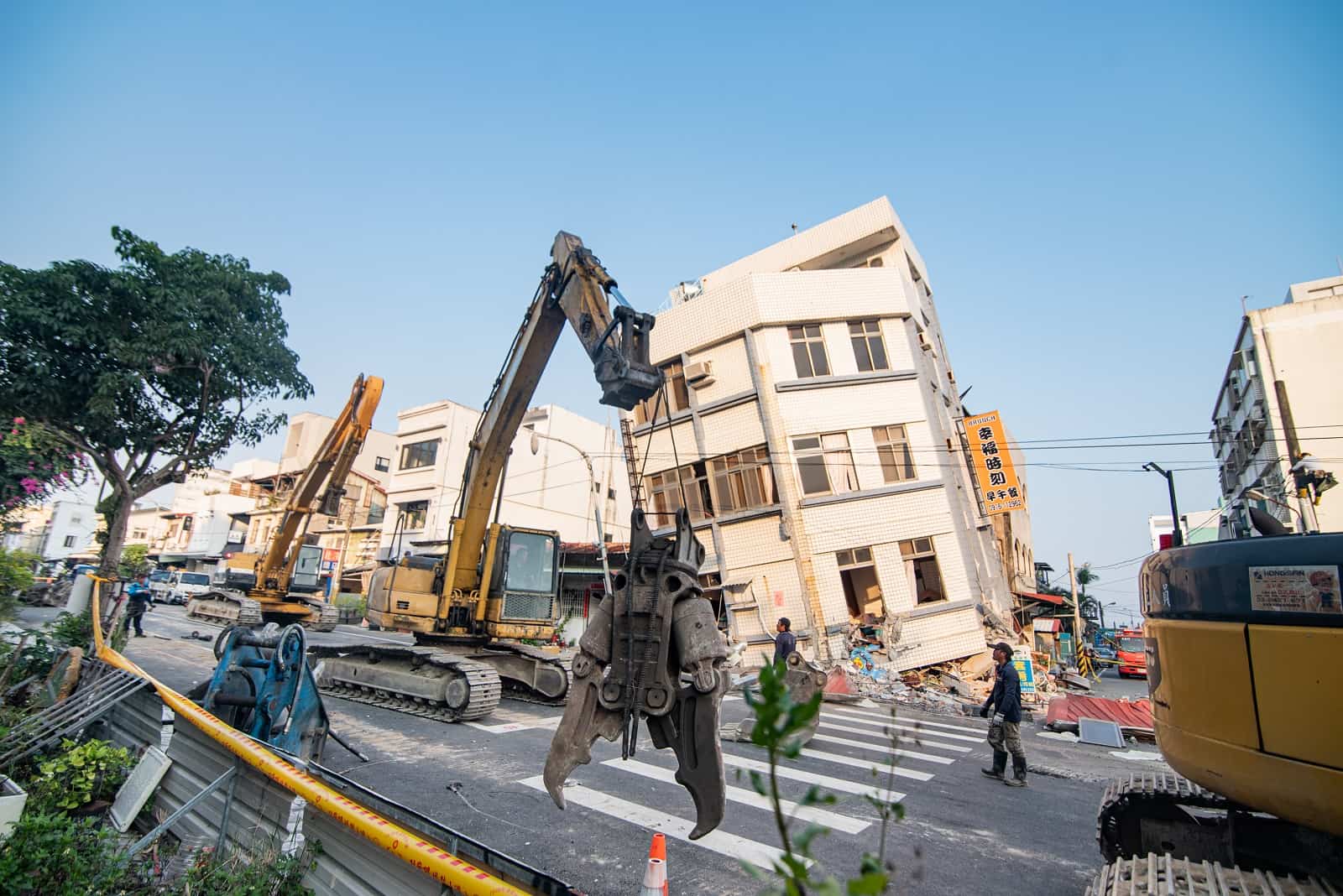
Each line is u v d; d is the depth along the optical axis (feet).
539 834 18.98
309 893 12.20
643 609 11.02
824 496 64.03
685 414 71.67
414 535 110.22
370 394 63.98
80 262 41.91
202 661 44.83
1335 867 11.60
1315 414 64.18
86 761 18.45
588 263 23.54
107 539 50.26
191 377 47.88
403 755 26.78
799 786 25.09
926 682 57.62
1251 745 10.86
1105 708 42.70
